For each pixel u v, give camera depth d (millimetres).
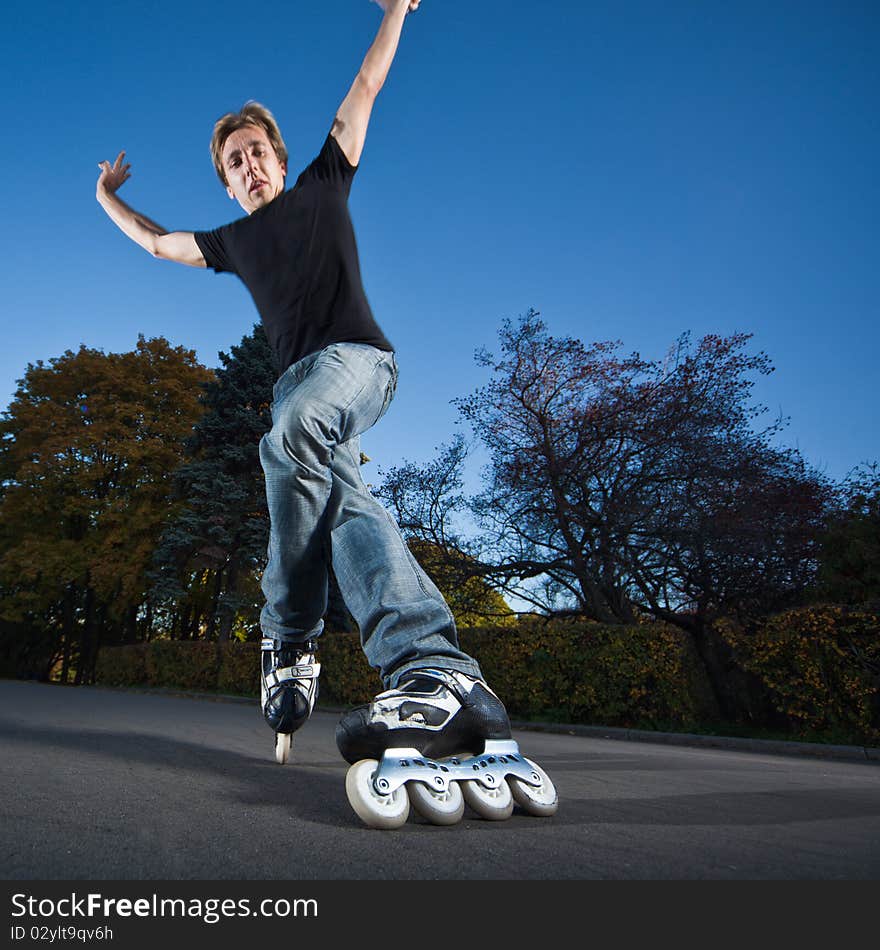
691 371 11406
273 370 18766
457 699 1492
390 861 1016
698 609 10844
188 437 20594
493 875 948
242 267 2178
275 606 2092
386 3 2166
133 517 20547
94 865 964
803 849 1125
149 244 2467
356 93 2115
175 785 1788
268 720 2309
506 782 1418
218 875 930
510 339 12617
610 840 1179
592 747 5258
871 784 2498
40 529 22359
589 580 11094
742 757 4961
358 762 1344
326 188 2064
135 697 10805
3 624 26188
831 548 8188
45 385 22703
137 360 22953
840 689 6254
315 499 1844
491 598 12789
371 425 1990
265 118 2303
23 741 2973
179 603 19828
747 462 10586
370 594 1733
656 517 10727
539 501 11844
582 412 12023
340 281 1979
